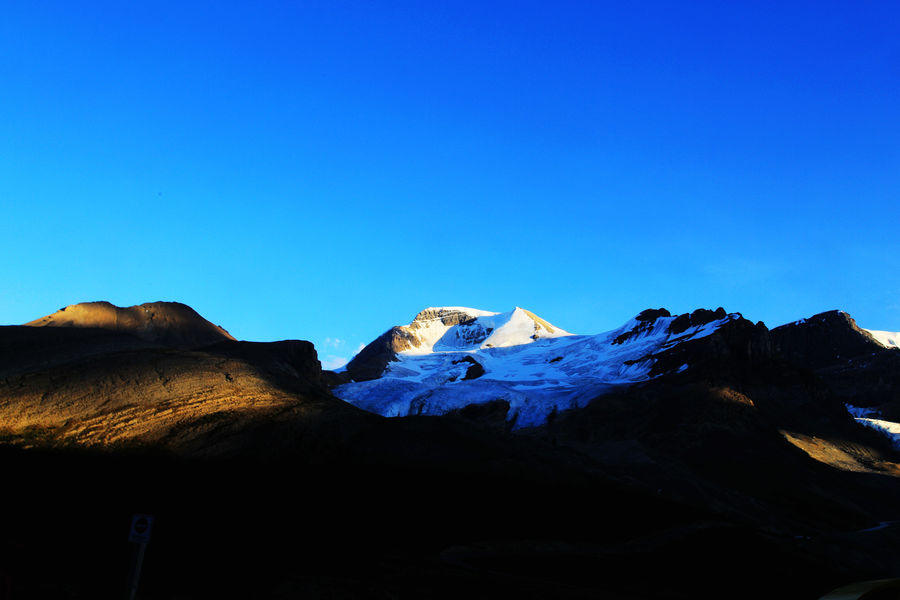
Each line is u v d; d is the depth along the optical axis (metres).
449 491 78.19
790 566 75.19
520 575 52.59
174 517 58.94
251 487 71.50
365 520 65.50
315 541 56.12
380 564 49.16
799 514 129.88
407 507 71.19
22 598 30.14
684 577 63.12
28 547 41.56
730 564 70.88
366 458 85.69
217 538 53.38
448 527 66.69
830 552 94.50
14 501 58.19
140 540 22.97
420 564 50.78
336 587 40.25
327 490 73.56
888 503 145.00
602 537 73.31
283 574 42.44
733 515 116.88
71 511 57.16
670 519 85.88
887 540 112.56
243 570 43.06
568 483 90.44
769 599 62.50
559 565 59.38
